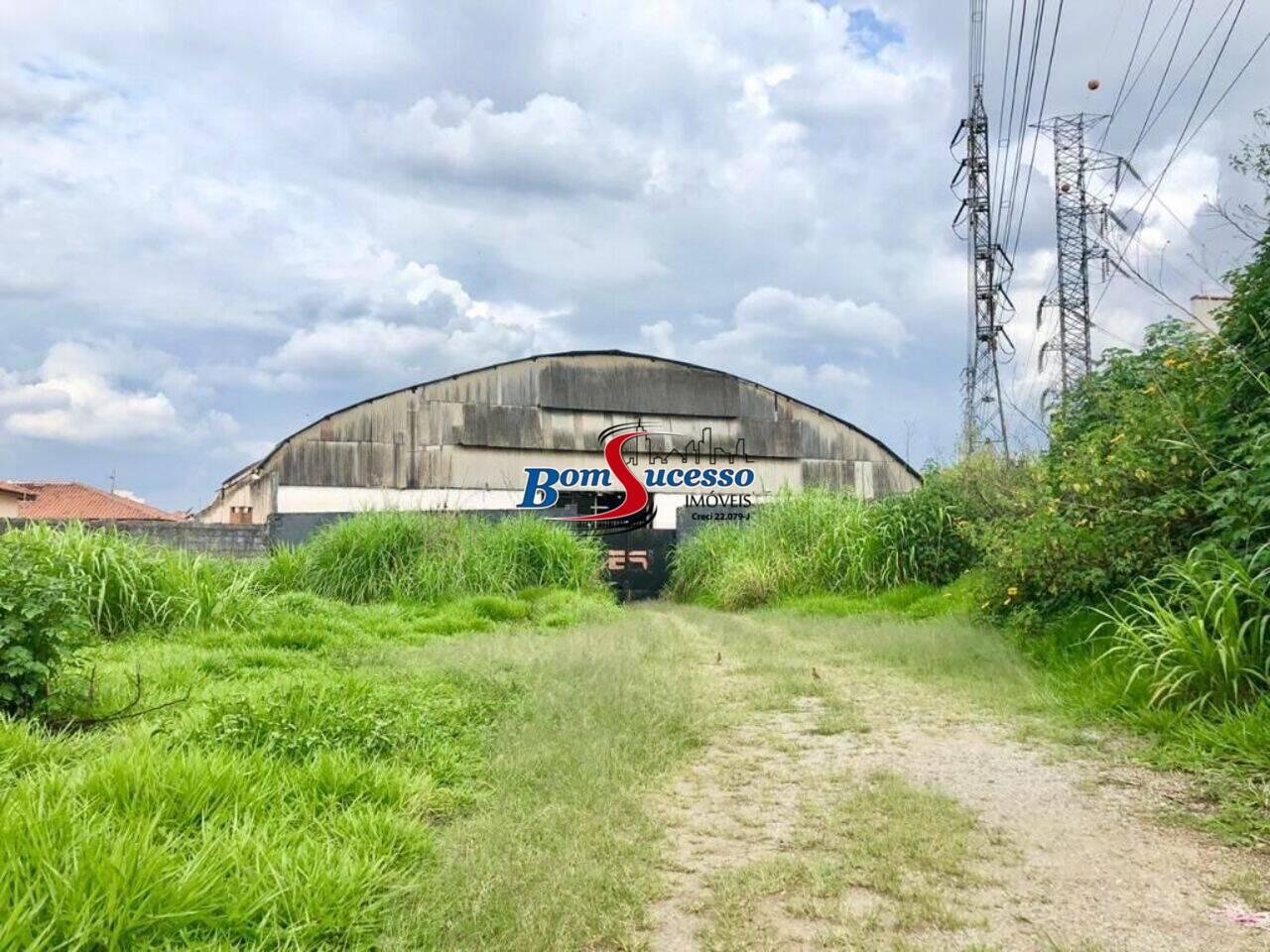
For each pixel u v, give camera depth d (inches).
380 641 339.3
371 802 141.3
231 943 94.9
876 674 286.7
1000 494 442.0
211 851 109.8
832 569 547.5
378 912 107.2
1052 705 224.7
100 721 187.0
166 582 340.8
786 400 1080.8
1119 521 265.4
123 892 95.0
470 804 152.9
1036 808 152.6
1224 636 191.5
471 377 960.3
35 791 119.7
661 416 1028.5
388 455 919.0
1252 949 102.8
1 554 198.8
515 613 456.8
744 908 113.7
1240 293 251.6
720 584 615.2
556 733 196.5
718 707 240.1
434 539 517.0
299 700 182.5
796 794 162.9
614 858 128.3
